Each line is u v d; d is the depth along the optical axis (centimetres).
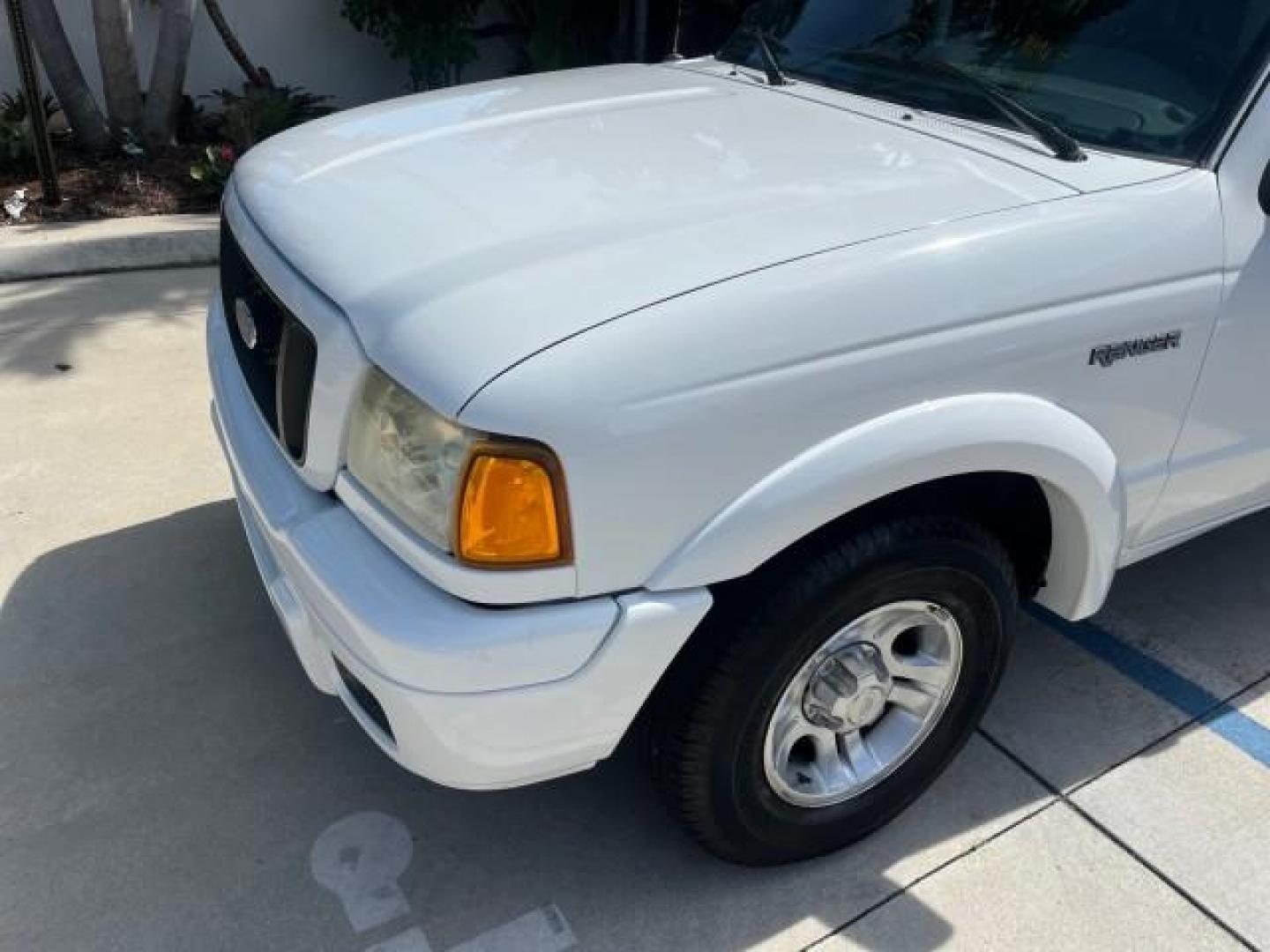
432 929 229
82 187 600
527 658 180
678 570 184
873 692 230
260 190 242
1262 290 236
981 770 272
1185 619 327
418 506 182
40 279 536
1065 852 250
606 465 174
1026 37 269
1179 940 231
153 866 240
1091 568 239
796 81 299
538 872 242
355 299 191
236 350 253
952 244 201
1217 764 276
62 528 349
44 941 223
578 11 757
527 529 174
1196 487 256
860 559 203
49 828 248
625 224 202
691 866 245
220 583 327
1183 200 225
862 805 240
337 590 189
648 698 212
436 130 258
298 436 209
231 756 268
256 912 231
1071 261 210
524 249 195
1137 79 249
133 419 412
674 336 178
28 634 305
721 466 183
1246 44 241
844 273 191
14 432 399
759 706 208
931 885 242
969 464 204
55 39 600
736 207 209
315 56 760
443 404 172
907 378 195
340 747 272
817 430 189
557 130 254
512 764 193
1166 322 223
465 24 748
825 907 236
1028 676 303
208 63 730
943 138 246
